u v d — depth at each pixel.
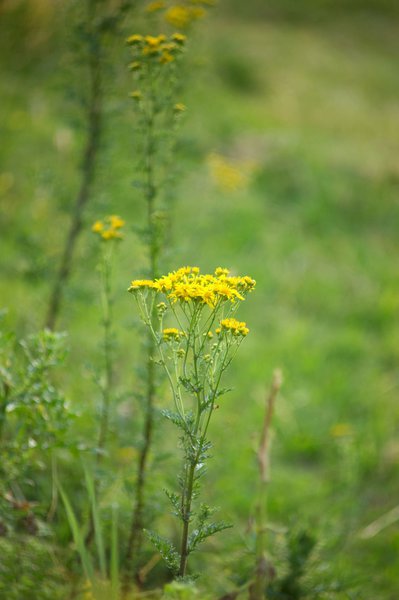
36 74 6.71
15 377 2.71
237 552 3.15
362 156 10.41
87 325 4.82
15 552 2.55
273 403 2.64
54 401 2.58
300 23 17.00
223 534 3.38
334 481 4.26
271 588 2.93
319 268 7.23
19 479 2.68
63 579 2.60
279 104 12.02
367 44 16.88
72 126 3.63
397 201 9.16
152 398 2.92
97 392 3.71
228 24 15.47
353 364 5.75
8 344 2.76
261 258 7.03
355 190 9.17
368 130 12.07
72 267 3.78
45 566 2.63
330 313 6.48
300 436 4.62
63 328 3.86
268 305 6.34
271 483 4.08
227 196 7.84
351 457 4.35
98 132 3.63
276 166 9.14
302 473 4.39
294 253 7.31
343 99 13.21
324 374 5.47
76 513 2.98
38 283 4.12
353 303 6.64
